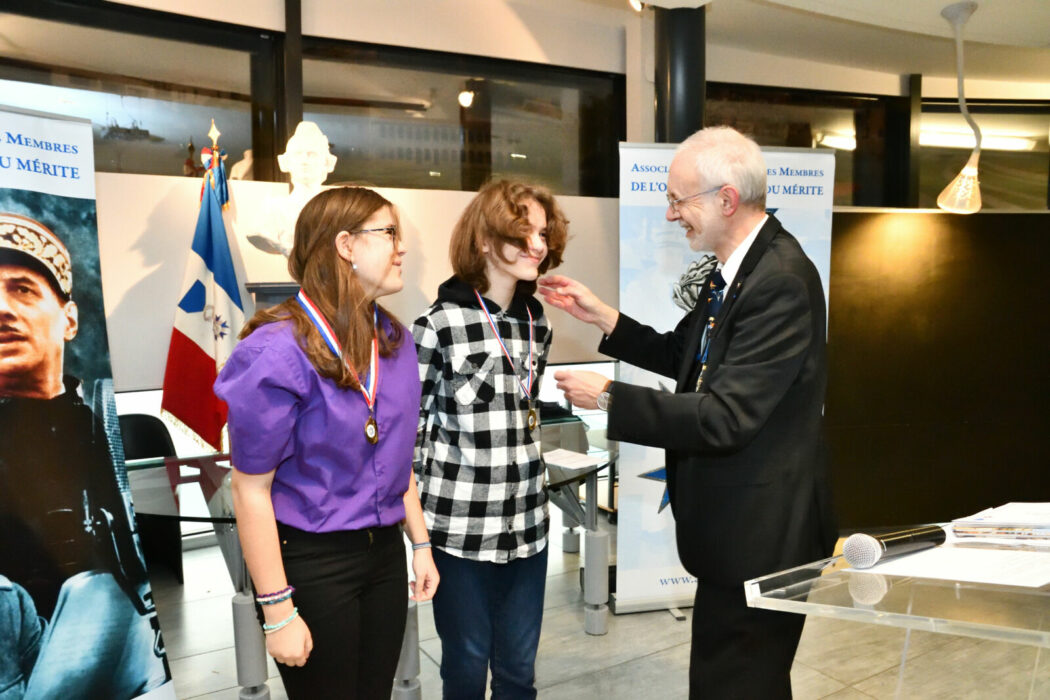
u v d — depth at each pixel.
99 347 2.18
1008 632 0.88
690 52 3.56
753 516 1.51
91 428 2.13
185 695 2.60
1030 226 4.25
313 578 1.35
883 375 4.22
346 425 1.33
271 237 3.04
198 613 3.24
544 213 1.82
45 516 1.98
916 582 1.05
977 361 4.29
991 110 5.20
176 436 3.42
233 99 3.51
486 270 1.84
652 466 3.27
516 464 1.83
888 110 5.07
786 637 1.55
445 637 1.85
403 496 1.56
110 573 2.08
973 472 4.32
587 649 2.96
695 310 1.77
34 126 2.08
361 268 1.38
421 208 3.88
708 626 1.59
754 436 1.46
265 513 1.29
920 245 4.20
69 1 3.08
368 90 3.81
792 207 3.37
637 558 3.28
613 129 4.46
